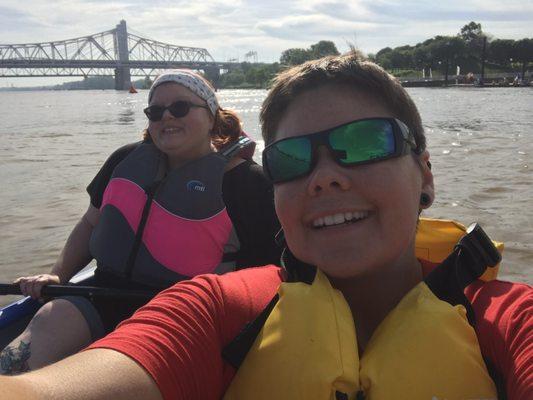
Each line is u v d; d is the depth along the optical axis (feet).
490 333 1.59
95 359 1.40
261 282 1.88
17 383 1.26
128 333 1.51
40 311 3.25
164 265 3.52
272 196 3.64
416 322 1.57
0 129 27.78
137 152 3.85
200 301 1.68
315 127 1.69
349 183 1.64
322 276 1.73
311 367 1.55
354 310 1.82
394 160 1.65
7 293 3.64
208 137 3.93
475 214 8.34
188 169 3.67
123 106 62.03
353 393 1.54
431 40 146.30
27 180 12.41
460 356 1.51
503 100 53.67
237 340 1.67
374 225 1.67
